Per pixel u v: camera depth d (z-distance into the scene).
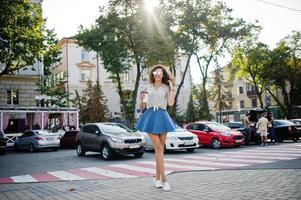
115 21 30.11
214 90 57.41
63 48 52.84
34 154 20.88
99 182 7.83
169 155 15.87
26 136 24.47
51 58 35.69
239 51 44.72
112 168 11.45
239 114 73.12
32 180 9.16
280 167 9.29
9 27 24.98
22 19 25.16
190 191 5.70
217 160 12.47
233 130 19.95
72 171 11.05
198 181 6.86
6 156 20.30
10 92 36.28
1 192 7.12
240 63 47.72
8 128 33.38
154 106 5.98
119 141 14.64
